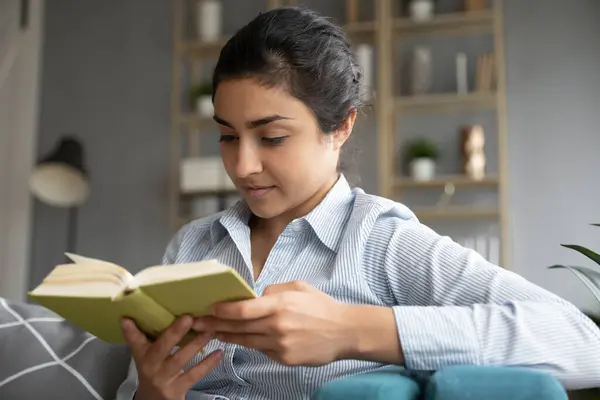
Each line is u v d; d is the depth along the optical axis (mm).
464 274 974
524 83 3717
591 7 3686
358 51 3744
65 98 4395
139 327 839
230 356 1060
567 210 3576
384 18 3738
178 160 4043
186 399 1071
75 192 4020
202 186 3830
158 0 4359
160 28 4336
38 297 772
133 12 4383
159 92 4289
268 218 1179
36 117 4395
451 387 745
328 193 1140
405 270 1034
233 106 1003
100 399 1310
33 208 4312
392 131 3838
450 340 852
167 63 4301
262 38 1005
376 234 1082
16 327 1383
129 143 4285
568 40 3693
